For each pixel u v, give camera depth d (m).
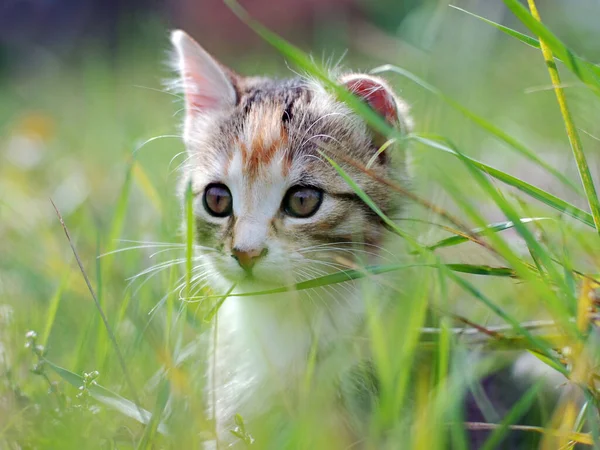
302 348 0.58
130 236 0.69
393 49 0.98
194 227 0.60
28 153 0.94
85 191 0.80
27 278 0.66
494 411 0.55
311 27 1.52
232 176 0.58
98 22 1.73
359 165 0.56
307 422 0.52
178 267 0.61
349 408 0.56
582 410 0.52
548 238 0.55
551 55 0.53
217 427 0.57
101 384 0.56
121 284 0.63
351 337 0.57
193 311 0.61
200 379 0.59
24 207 0.78
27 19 1.74
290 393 0.56
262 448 0.52
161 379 0.54
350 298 0.57
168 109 1.07
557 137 0.80
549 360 0.52
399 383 0.52
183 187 0.61
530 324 0.55
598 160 0.65
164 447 0.53
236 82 0.63
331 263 0.57
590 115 0.66
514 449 0.56
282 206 0.58
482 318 0.59
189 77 0.62
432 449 0.50
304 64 0.53
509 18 1.16
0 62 1.63
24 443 0.52
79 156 0.96
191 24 1.62
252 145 0.58
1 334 0.60
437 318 0.56
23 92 1.39
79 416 0.53
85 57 1.57
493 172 0.53
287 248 0.57
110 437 0.53
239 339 0.59
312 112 0.59
